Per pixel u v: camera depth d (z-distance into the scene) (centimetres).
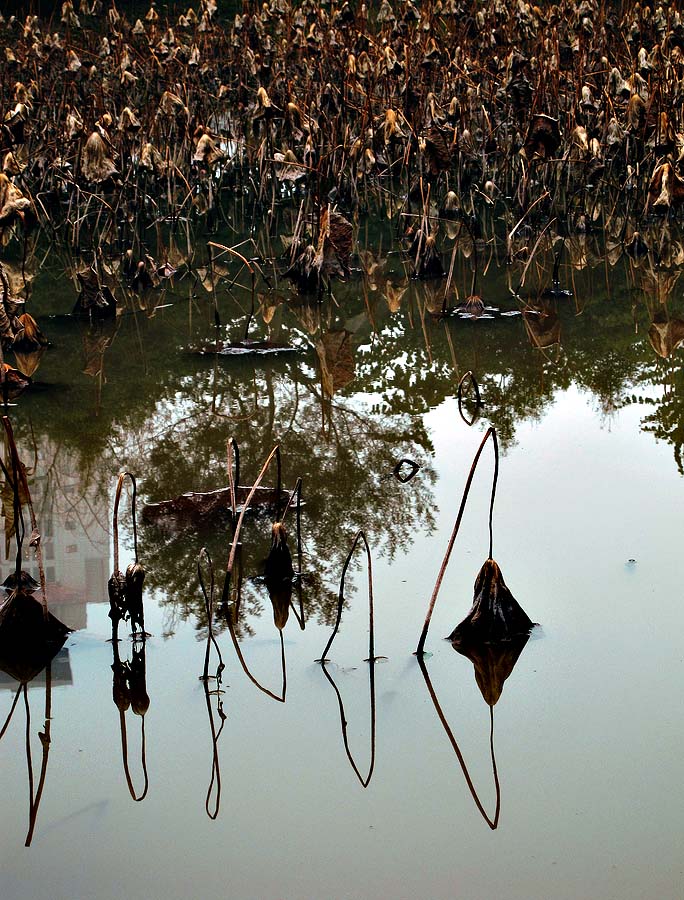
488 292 650
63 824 212
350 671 266
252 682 262
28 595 283
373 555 324
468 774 225
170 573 318
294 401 469
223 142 958
